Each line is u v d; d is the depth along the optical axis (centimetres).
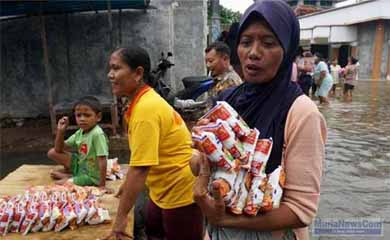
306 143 122
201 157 125
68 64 845
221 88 320
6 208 253
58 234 248
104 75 845
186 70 859
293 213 122
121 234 238
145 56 244
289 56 131
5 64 847
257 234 131
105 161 319
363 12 2739
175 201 263
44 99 858
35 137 714
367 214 388
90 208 257
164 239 291
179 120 262
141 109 233
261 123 131
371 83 2292
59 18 831
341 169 536
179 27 848
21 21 832
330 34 2836
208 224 145
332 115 1028
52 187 304
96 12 824
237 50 138
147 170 234
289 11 130
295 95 129
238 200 123
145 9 811
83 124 320
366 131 807
